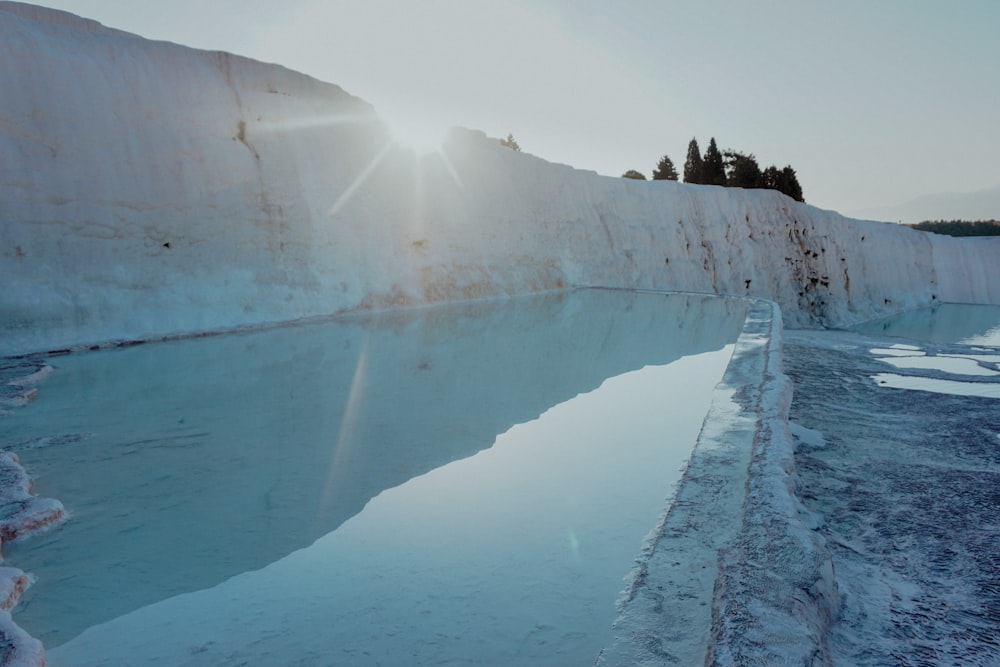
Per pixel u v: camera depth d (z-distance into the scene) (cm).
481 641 151
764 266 2167
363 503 243
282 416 379
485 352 627
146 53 717
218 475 276
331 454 306
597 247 1653
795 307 2209
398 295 993
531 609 165
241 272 766
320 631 156
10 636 145
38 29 627
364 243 960
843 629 156
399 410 394
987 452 343
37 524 219
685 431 346
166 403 407
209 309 713
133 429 347
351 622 160
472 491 256
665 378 505
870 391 532
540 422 366
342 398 426
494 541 209
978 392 527
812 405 467
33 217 582
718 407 322
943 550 214
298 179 858
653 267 1788
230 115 792
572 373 525
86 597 175
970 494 273
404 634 155
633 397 435
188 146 725
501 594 174
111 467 286
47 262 589
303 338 680
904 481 291
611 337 748
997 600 178
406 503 243
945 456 335
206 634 157
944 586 187
